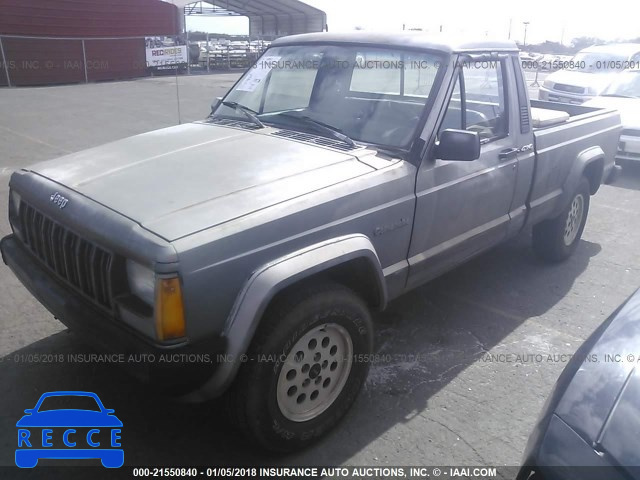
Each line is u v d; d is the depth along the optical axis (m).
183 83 22.12
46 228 2.91
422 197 3.32
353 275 3.07
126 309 2.44
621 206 7.39
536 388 3.50
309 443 2.94
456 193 3.58
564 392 2.15
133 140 3.64
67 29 21.88
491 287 4.85
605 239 6.14
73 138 10.63
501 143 4.01
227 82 22.83
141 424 3.07
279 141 3.44
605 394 2.06
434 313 4.37
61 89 19.66
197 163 3.09
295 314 2.62
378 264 3.01
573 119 5.01
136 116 13.43
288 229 2.65
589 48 13.23
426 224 3.43
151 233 2.38
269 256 2.58
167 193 2.71
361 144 3.42
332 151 3.29
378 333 4.06
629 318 2.43
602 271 5.27
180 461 2.84
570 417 2.03
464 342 3.98
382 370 3.62
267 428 2.69
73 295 2.78
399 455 2.93
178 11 25.52
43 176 3.11
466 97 3.67
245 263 2.50
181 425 3.08
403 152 3.32
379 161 3.22
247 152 3.25
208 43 29.95
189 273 2.33
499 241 4.29
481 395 3.42
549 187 4.71
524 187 4.33
